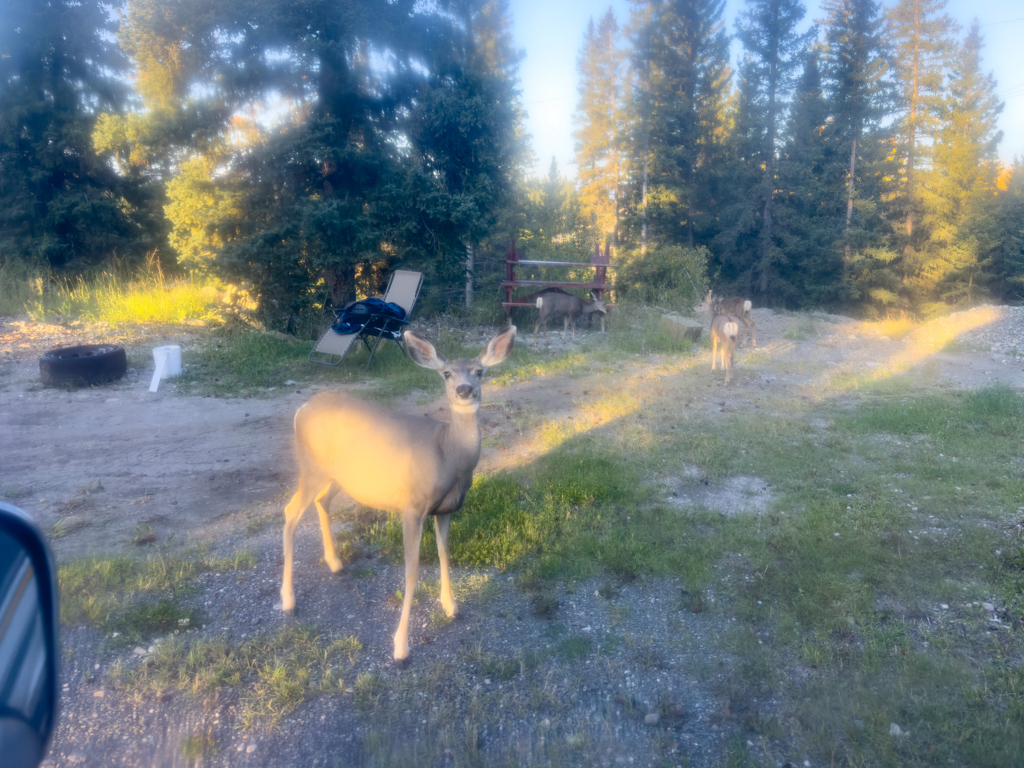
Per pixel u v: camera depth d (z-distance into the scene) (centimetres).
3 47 2131
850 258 3591
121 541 549
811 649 408
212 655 399
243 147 1406
